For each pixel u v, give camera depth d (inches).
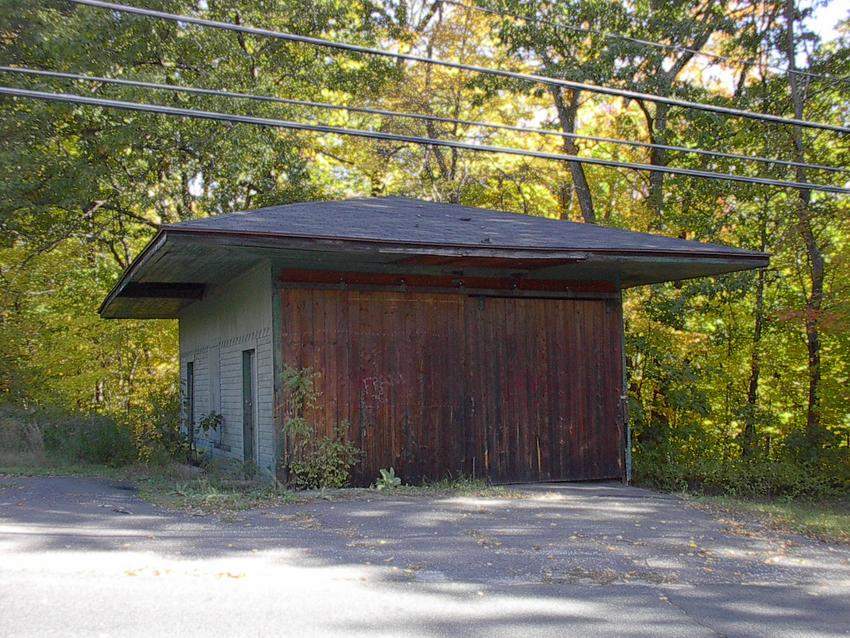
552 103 1025.5
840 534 350.6
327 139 991.0
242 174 844.6
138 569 248.7
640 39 796.6
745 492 581.9
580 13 796.6
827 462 638.5
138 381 1027.9
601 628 212.7
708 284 709.9
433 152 1109.7
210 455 594.6
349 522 334.6
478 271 482.6
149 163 844.0
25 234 869.2
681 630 214.2
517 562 277.9
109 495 390.3
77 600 215.5
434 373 466.6
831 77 710.5
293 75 925.2
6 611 203.9
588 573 267.6
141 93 755.4
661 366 668.1
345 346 446.9
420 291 466.0
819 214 724.7
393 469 446.9
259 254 426.9
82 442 542.9
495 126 401.7
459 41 1059.9
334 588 238.1
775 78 812.0
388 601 227.6
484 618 216.7
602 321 516.7
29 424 574.6
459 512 364.8
